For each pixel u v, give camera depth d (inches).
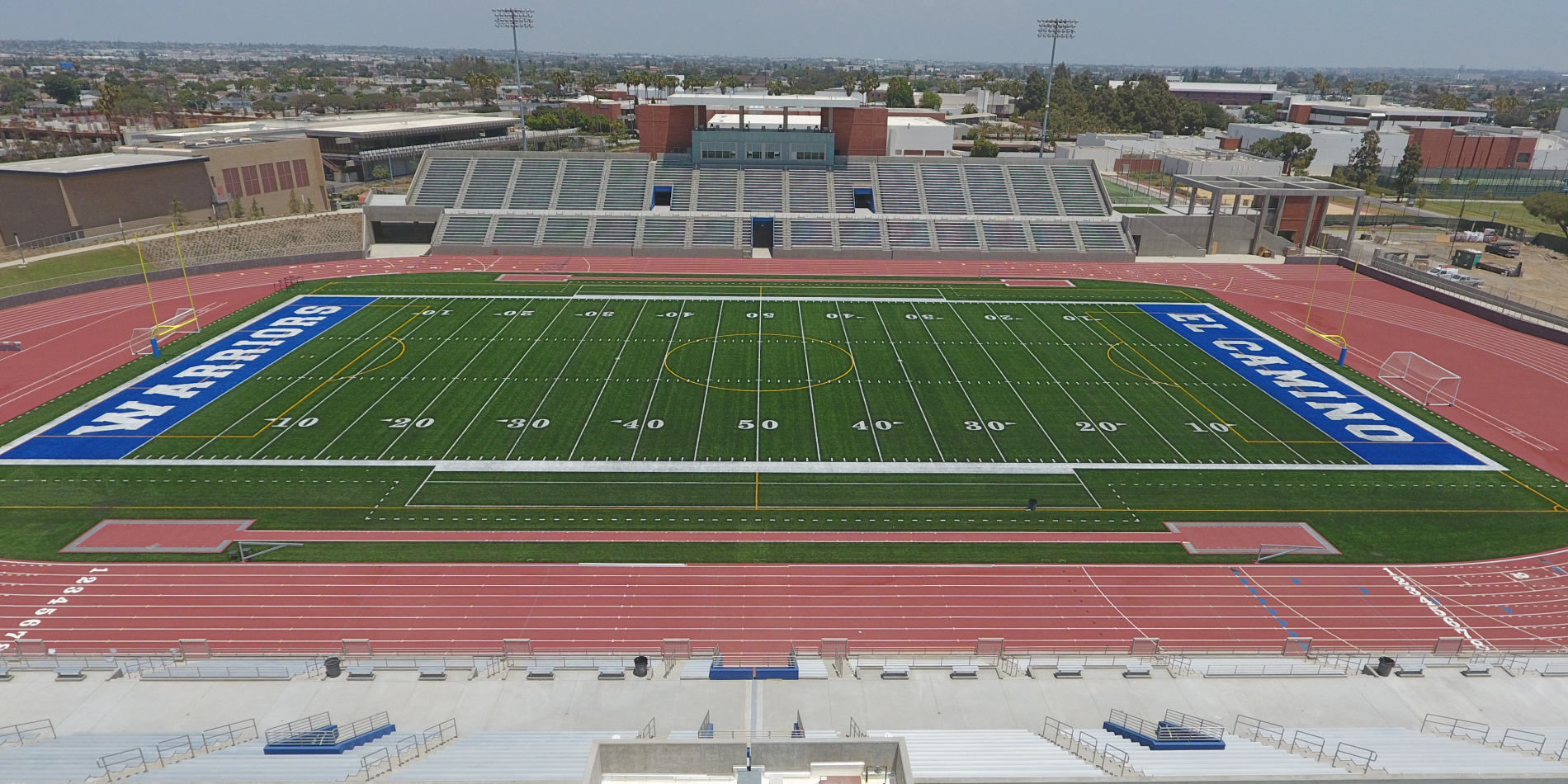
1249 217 3102.9
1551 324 2268.7
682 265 2817.4
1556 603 1101.1
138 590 1083.3
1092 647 1008.2
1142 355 2003.0
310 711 829.2
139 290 2438.5
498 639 1005.2
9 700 839.7
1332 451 1508.4
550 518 1264.8
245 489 1330.0
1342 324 2285.9
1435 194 4763.8
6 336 2033.7
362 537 1208.2
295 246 2898.6
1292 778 606.2
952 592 1110.4
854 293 2507.4
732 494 1341.0
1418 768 677.9
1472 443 1552.7
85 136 4950.8
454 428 1556.3
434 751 737.0
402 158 4918.8
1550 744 771.4
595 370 1852.9
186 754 735.7
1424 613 1077.8
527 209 3102.9
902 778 589.0
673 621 1045.2
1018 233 3073.3
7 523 1222.9
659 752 614.5
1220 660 952.3
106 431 1521.9
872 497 1339.8
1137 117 6732.3
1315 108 7716.5
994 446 1515.7
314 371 1822.1
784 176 3272.6
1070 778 610.2
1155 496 1349.7
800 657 975.0
